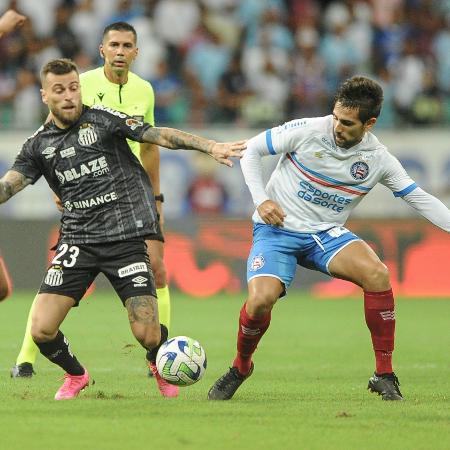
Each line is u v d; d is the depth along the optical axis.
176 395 27.97
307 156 27.03
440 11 87.25
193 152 73.50
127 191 26.64
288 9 85.25
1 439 21.12
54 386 30.38
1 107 77.81
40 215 73.00
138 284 26.44
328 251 27.28
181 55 81.19
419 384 31.91
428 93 82.00
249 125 77.06
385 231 72.12
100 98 34.03
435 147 75.38
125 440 21.12
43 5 81.56
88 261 26.62
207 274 72.06
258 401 27.08
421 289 72.12
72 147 26.39
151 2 82.88
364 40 84.44
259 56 81.25
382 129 75.62
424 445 20.98
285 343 45.44
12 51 79.62
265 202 26.66
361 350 42.75
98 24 81.75
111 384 31.17
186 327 51.16
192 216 72.38
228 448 20.50
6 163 73.44
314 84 81.00
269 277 26.58
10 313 57.97
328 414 24.67
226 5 83.75
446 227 27.30
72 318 55.41
